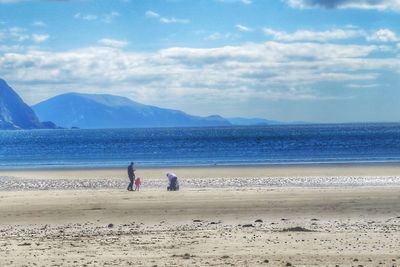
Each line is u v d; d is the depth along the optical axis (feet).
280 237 84.84
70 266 63.98
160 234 90.48
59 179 228.84
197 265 63.52
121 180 220.02
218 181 207.51
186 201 134.82
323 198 137.59
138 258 68.69
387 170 247.91
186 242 81.35
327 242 79.92
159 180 215.92
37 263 66.03
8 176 250.37
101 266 63.77
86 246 79.05
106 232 95.04
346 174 231.09
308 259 67.05
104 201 137.90
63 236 90.53
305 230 92.02
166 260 67.10
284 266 62.75
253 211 118.42
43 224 107.55
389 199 134.82
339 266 62.54
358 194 145.48
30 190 184.34
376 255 69.72
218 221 107.04
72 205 131.95
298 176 224.33
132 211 121.29
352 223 101.60
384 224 99.71
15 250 76.18
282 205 126.31
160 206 127.54
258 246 77.05
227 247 76.59
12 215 119.03
